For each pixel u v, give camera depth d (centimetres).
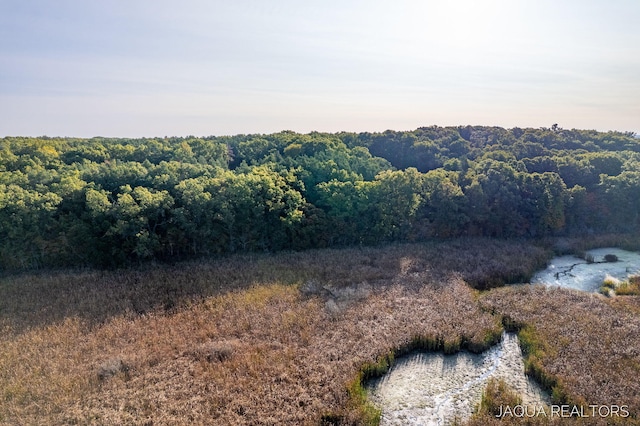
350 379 2448
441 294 3616
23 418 2119
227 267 4272
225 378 2452
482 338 2927
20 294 3575
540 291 3738
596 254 5066
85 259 4362
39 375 2489
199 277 3994
